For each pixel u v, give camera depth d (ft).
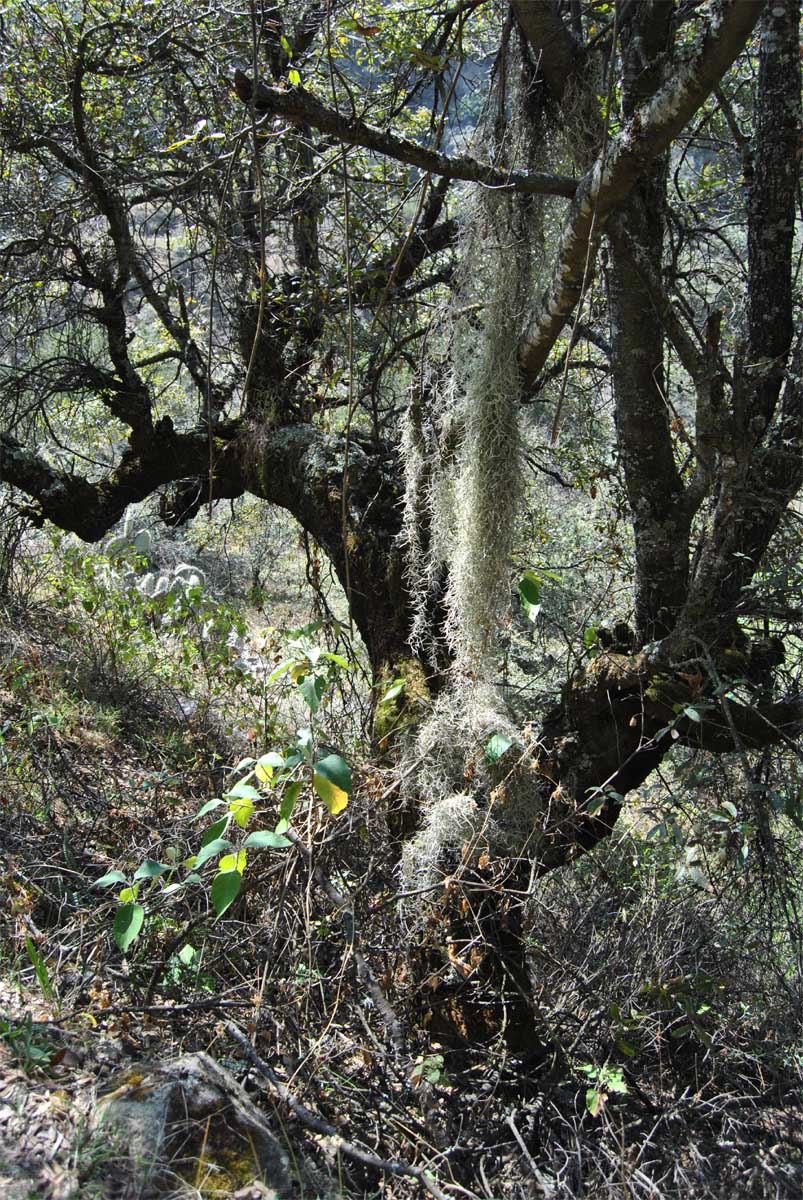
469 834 12.19
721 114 21.84
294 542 31.65
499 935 12.34
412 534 15.62
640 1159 10.15
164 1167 7.29
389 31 18.70
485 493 13.71
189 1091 7.87
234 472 21.68
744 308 15.94
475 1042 11.46
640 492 14.48
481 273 14.21
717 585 12.99
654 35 12.44
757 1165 10.28
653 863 15.15
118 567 23.18
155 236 25.67
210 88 18.92
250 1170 7.48
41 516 23.02
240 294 20.66
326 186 20.43
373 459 18.86
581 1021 12.18
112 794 15.10
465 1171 9.48
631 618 15.97
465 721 13.09
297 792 9.59
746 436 11.87
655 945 12.89
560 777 14.08
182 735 18.47
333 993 10.79
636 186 12.62
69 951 10.63
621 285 13.44
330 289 19.76
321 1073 9.75
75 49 20.44
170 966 10.68
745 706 13.30
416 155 11.76
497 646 14.28
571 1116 10.59
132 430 22.34
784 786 13.35
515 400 13.83
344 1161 8.77
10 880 11.52
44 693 18.25
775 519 14.01
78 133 19.61
